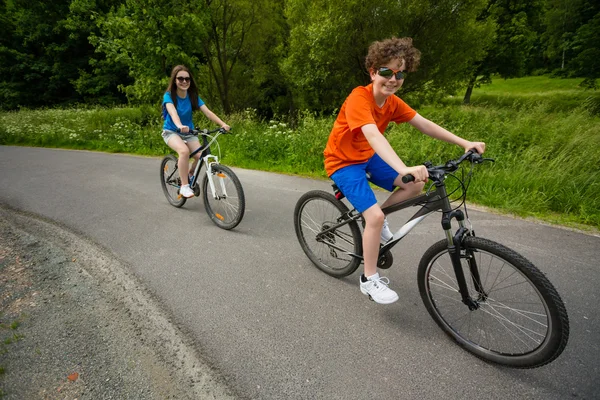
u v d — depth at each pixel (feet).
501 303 6.74
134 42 39.06
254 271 9.70
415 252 10.60
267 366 6.39
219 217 12.73
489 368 6.29
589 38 64.13
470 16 36.58
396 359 6.53
